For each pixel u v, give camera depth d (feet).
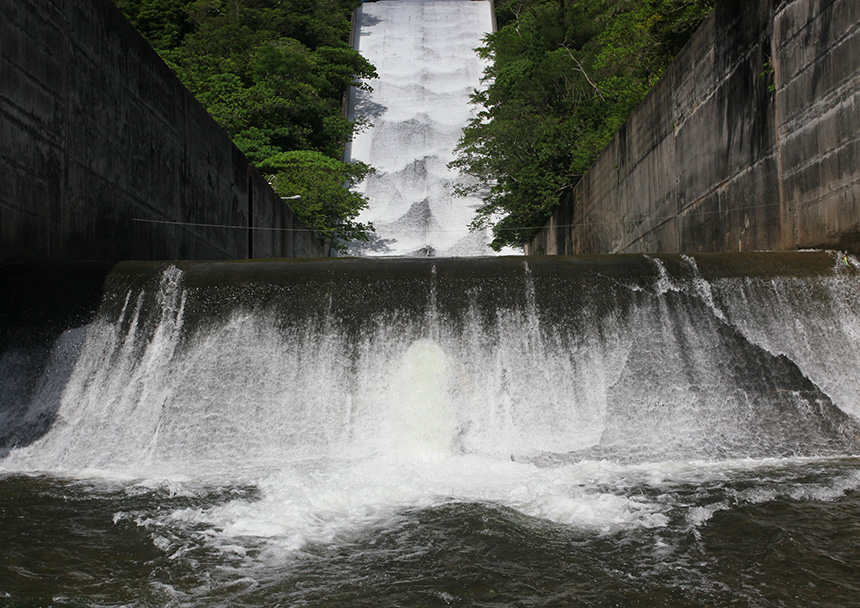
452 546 24.44
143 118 60.44
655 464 35.17
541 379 41.01
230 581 21.95
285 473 34.12
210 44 201.26
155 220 62.39
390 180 180.55
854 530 25.17
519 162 136.26
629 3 183.21
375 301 42.96
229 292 43.62
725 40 57.82
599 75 150.82
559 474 33.30
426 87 223.71
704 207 62.08
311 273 44.62
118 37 56.54
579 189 106.01
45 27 47.44
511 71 184.14
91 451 37.91
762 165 52.65
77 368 41.55
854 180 42.73
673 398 40.27
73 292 43.91
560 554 23.70
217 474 34.47
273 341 42.11
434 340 41.86
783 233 50.24
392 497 30.01
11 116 44.11
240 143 160.97
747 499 28.86
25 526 26.68
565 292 43.19
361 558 23.57
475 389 40.68
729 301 42.88
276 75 186.80
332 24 247.50
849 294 42.32
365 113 211.00
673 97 68.74
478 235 155.02
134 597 20.92
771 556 23.21
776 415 39.45
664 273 43.83
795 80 48.34
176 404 40.14
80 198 51.11
